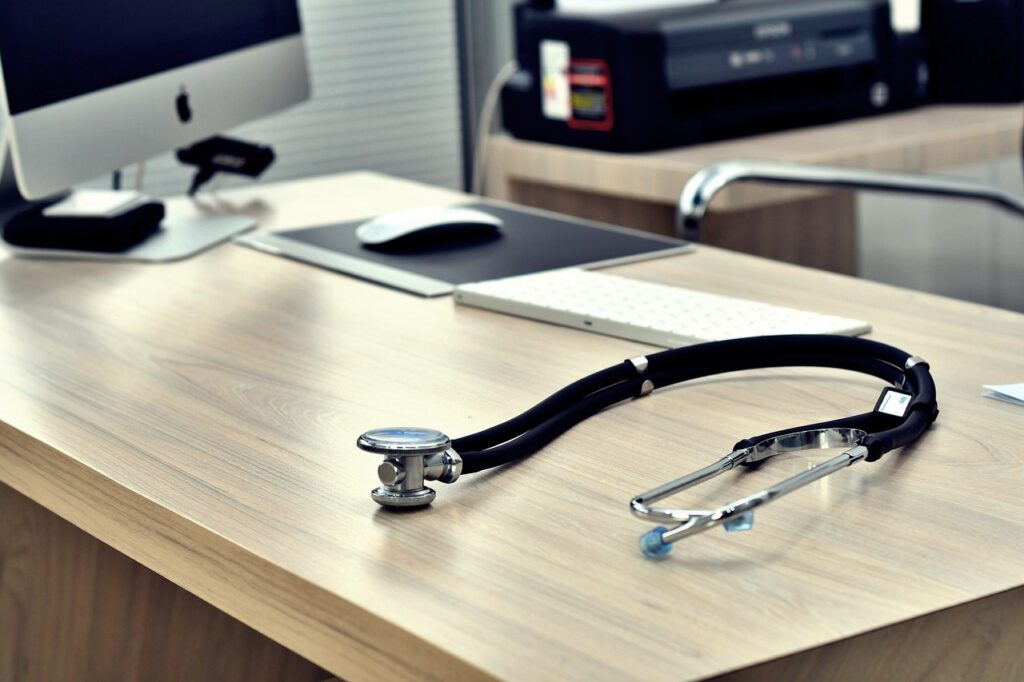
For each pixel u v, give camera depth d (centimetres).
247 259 132
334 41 283
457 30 301
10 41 120
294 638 60
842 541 60
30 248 137
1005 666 55
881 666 52
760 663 49
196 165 172
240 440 78
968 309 103
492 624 53
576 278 113
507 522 64
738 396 83
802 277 116
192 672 122
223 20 158
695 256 125
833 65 241
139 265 131
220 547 63
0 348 101
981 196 175
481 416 80
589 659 50
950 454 71
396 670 54
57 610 115
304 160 284
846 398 82
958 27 256
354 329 103
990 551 59
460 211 137
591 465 72
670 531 58
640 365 83
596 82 230
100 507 74
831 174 171
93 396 88
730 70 230
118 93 136
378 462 73
